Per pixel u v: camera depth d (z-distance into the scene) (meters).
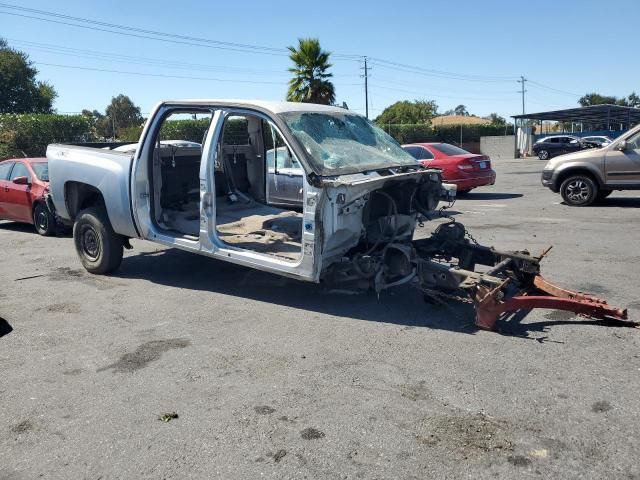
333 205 5.29
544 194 16.44
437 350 4.78
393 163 6.10
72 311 6.05
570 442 3.41
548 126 69.12
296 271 5.50
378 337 5.11
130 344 5.11
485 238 9.54
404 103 72.50
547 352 4.68
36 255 8.99
